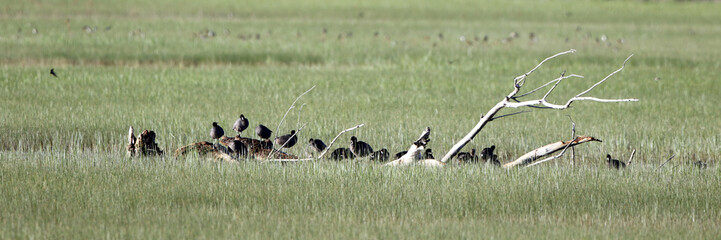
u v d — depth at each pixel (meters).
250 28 43.62
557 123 17.59
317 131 15.94
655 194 10.48
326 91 22.17
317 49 33.72
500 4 66.38
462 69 28.41
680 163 14.34
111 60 30.23
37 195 9.80
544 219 9.28
